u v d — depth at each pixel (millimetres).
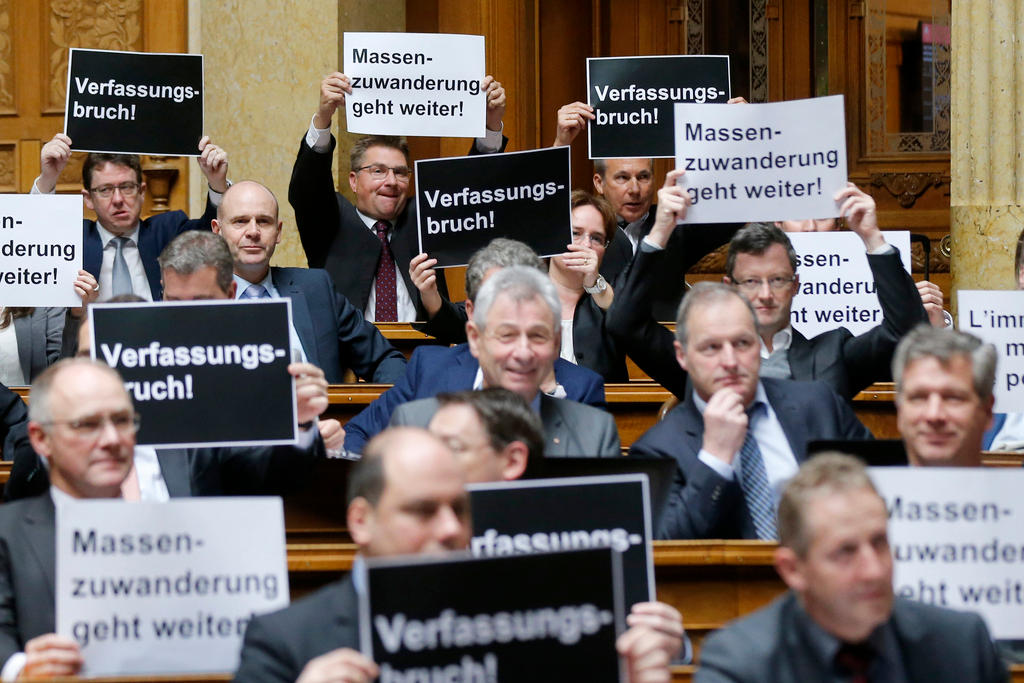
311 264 7020
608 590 2709
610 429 4484
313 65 9328
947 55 11648
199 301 3941
